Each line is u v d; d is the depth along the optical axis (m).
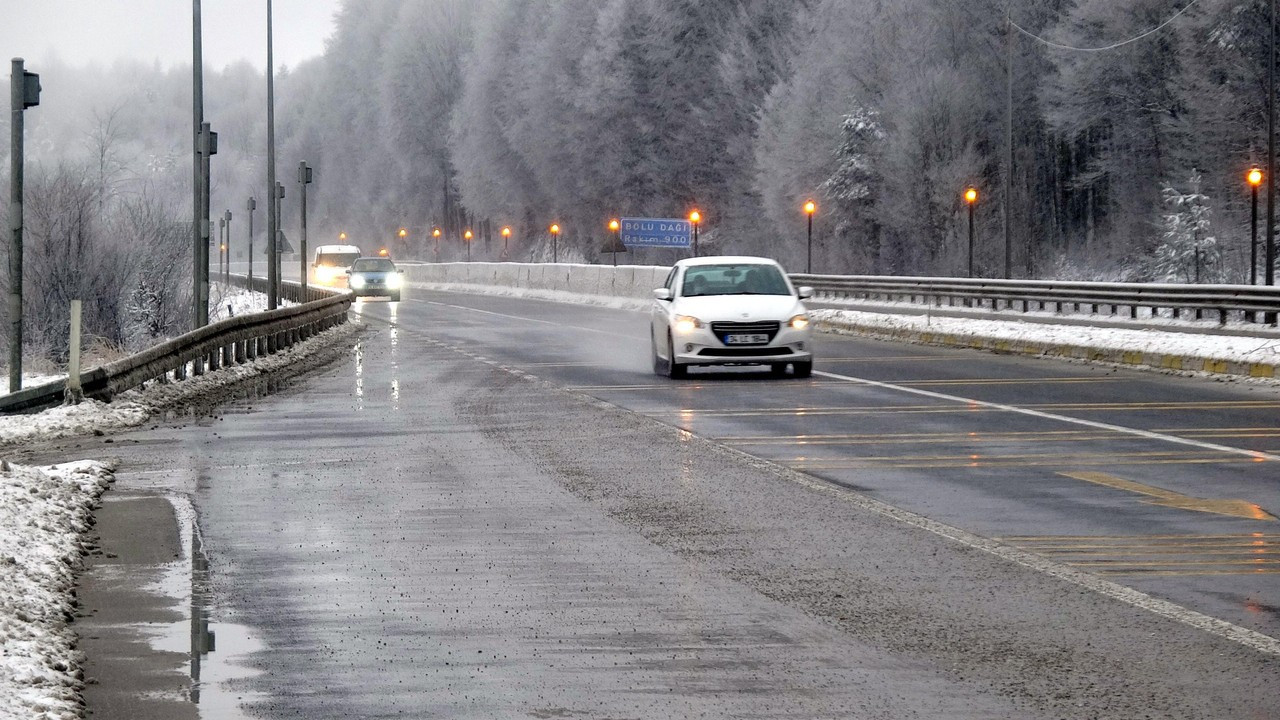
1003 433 18.56
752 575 10.39
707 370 29.52
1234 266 65.81
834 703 7.28
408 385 26.83
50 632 8.69
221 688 7.70
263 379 28.94
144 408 22.38
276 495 14.24
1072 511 12.87
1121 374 27.77
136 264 48.88
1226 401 22.47
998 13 83.19
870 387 25.27
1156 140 73.81
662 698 7.41
